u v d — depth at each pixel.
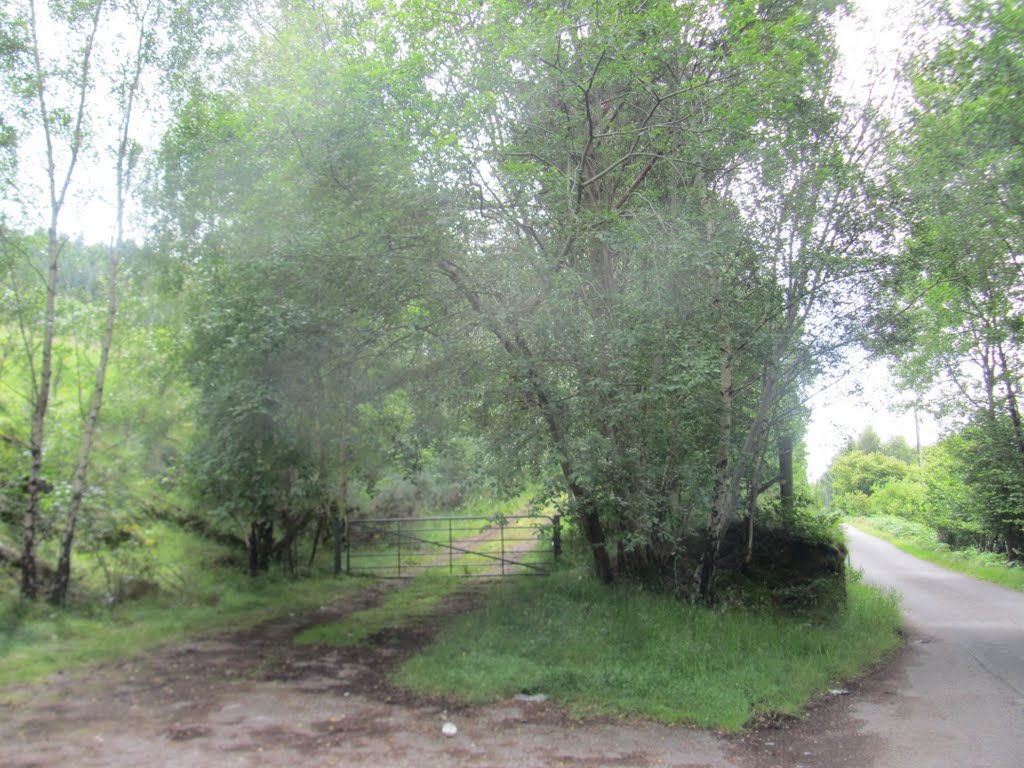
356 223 9.92
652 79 10.79
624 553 12.04
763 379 11.66
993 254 11.66
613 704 7.02
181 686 7.32
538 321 9.08
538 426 9.50
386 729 6.21
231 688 7.29
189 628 10.00
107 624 9.66
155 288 12.58
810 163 11.22
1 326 10.78
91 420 10.58
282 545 14.41
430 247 9.66
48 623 9.19
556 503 10.05
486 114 10.40
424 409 10.65
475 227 9.99
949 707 7.74
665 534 9.98
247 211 10.80
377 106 9.41
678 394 9.27
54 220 10.49
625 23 9.11
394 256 9.76
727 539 13.48
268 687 7.34
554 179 10.01
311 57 10.17
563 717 6.69
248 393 9.71
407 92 9.30
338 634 9.73
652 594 11.21
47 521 10.65
